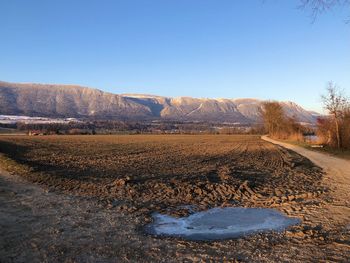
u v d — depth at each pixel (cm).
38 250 812
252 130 12219
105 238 909
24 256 775
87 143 5619
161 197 1423
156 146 5034
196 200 1380
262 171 2320
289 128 7781
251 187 1670
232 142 6494
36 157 3058
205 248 842
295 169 2447
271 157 3419
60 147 4541
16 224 1014
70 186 1631
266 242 888
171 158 3153
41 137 7850
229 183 1745
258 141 7006
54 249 820
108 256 782
